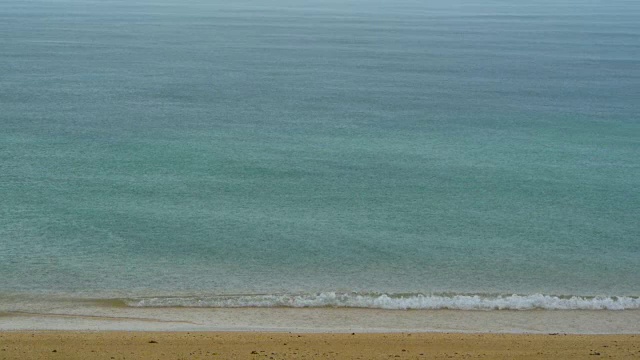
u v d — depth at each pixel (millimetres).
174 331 20781
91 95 73688
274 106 69188
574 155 50781
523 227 34344
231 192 39250
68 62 101688
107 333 20016
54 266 27781
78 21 178625
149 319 22609
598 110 71062
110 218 34000
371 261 29266
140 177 42031
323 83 86500
